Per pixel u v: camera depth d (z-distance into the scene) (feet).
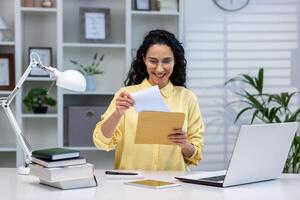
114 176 5.99
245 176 5.41
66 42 11.32
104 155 11.57
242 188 5.30
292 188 5.32
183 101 7.03
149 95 5.76
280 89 11.93
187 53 11.71
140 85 7.11
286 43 11.92
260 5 11.82
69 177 5.23
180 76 7.30
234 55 11.82
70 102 11.41
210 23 11.72
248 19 11.80
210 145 11.81
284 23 11.89
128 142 6.77
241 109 11.83
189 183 5.58
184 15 11.66
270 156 5.57
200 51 11.74
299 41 11.94
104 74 11.51
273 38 11.88
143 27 11.59
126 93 5.91
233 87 11.82
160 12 10.72
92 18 10.98
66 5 11.31
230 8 11.71
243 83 11.82
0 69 10.55
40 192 5.07
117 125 6.34
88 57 11.48
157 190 5.16
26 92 11.24
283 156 5.81
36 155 5.50
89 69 11.03
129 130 6.77
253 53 11.85
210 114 11.81
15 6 10.23
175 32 11.32
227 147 11.83
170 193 5.00
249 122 11.84
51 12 10.78
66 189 5.22
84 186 5.32
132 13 10.62
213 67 11.78
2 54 10.57
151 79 7.04
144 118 5.60
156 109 5.72
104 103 11.52
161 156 6.78
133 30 11.59
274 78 11.91
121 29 11.48
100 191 5.11
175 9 10.89
